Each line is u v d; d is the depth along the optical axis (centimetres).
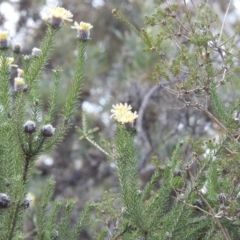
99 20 1606
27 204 489
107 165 1320
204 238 509
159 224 512
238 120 515
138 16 1556
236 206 507
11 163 482
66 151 1359
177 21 554
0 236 484
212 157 522
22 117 489
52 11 517
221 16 1205
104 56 1509
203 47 568
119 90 1241
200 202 518
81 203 1257
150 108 1073
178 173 518
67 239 535
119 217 553
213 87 533
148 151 1021
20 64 1062
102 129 1323
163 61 550
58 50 1511
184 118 998
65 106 518
